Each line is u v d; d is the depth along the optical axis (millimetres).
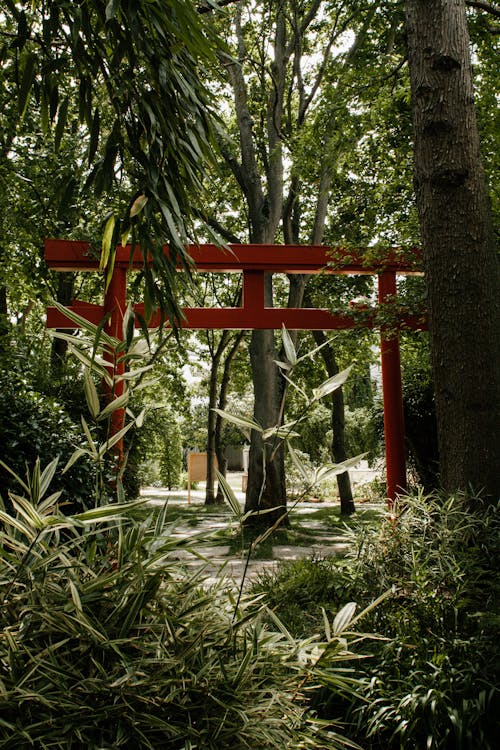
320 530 9117
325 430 17250
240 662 1399
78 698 1177
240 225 14211
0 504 1441
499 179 6031
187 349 16281
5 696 1117
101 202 8977
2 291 11656
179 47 2371
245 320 6301
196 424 24297
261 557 6496
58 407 4398
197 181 2617
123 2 2230
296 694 1553
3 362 5875
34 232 9898
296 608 3088
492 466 3590
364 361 13328
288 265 6277
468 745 2117
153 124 2396
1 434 3707
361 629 2658
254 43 11195
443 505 3230
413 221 6910
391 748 2211
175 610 1452
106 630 1296
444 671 2314
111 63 2453
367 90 7066
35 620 1280
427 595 2748
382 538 3160
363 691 2328
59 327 6355
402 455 6305
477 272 3766
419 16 4051
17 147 9477
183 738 1215
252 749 1275
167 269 2414
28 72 2555
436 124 3912
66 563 1396
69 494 3971
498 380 3695
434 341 3865
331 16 9844
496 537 3076
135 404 10188
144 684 1220
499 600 2697
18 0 2623
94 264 6039
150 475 22844
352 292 11992
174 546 1457
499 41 7191
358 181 10398
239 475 26734
